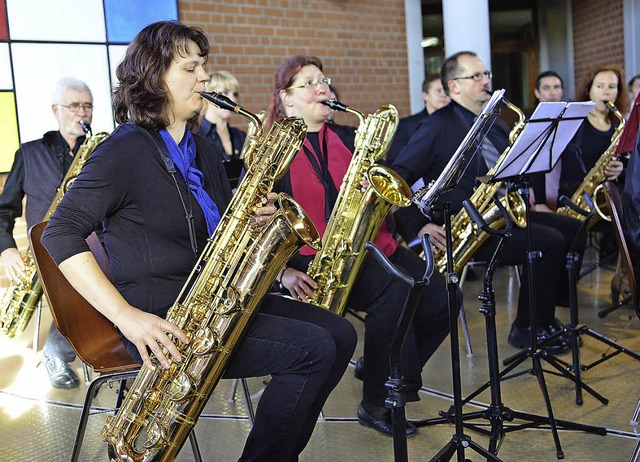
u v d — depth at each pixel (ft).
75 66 18.85
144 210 7.42
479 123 8.16
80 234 6.99
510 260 12.71
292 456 7.95
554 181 16.65
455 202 12.50
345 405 11.05
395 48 25.57
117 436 7.21
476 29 22.70
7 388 12.42
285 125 8.45
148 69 7.51
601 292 16.96
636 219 9.51
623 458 8.89
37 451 9.86
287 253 7.54
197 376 7.17
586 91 16.97
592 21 29.53
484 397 11.07
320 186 10.50
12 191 13.06
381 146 10.38
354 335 7.93
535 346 9.76
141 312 6.91
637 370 11.83
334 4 23.86
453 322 7.82
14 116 17.95
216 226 7.99
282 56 22.75
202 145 8.58
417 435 9.83
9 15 17.74
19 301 12.92
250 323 7.43
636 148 9.58
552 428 9.02
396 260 10.48
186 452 9.62
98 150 7.29
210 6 21.09
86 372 12.46
